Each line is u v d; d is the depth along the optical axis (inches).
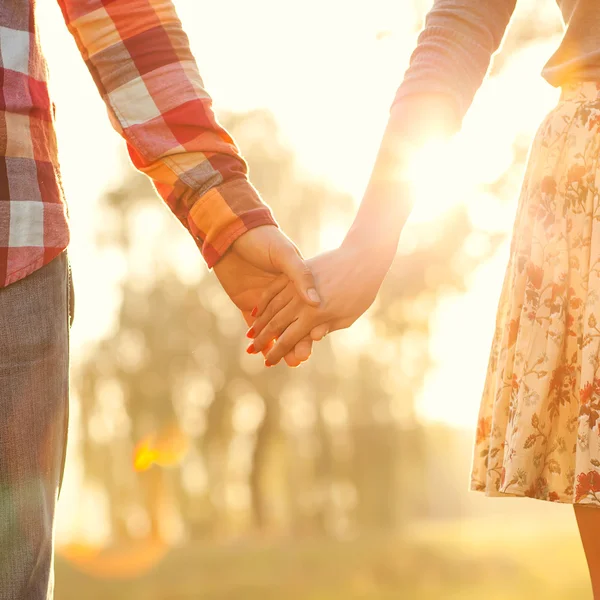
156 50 84.4
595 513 72.7
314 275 95.0
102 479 1246.3
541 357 74.9
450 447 1362.0
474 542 741.3
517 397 75.5
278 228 93.6
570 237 74.7
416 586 586.9
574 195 74.5
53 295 65.2
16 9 64.9
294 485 1294.3
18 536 61.7
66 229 66.6
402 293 927.7
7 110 62.8
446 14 87.0
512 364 77.4
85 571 799.1
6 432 61.6
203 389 1282.0
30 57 65.5
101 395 1239.5
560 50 77.5
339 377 1237.1
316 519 1262.3
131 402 1233.4
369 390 1205.1
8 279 61.9
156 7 84.0
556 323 74.6
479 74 87.6
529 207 77.4
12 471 62.0
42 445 63.6
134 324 1229.7
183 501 1315.2
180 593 640.4
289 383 1254.3
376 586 608.1
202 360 1263.5
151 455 1250.6
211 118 87.0
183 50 86.1
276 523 1323.8
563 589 511.8
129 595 658.2
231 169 90.0
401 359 1130.7
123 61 83.8
